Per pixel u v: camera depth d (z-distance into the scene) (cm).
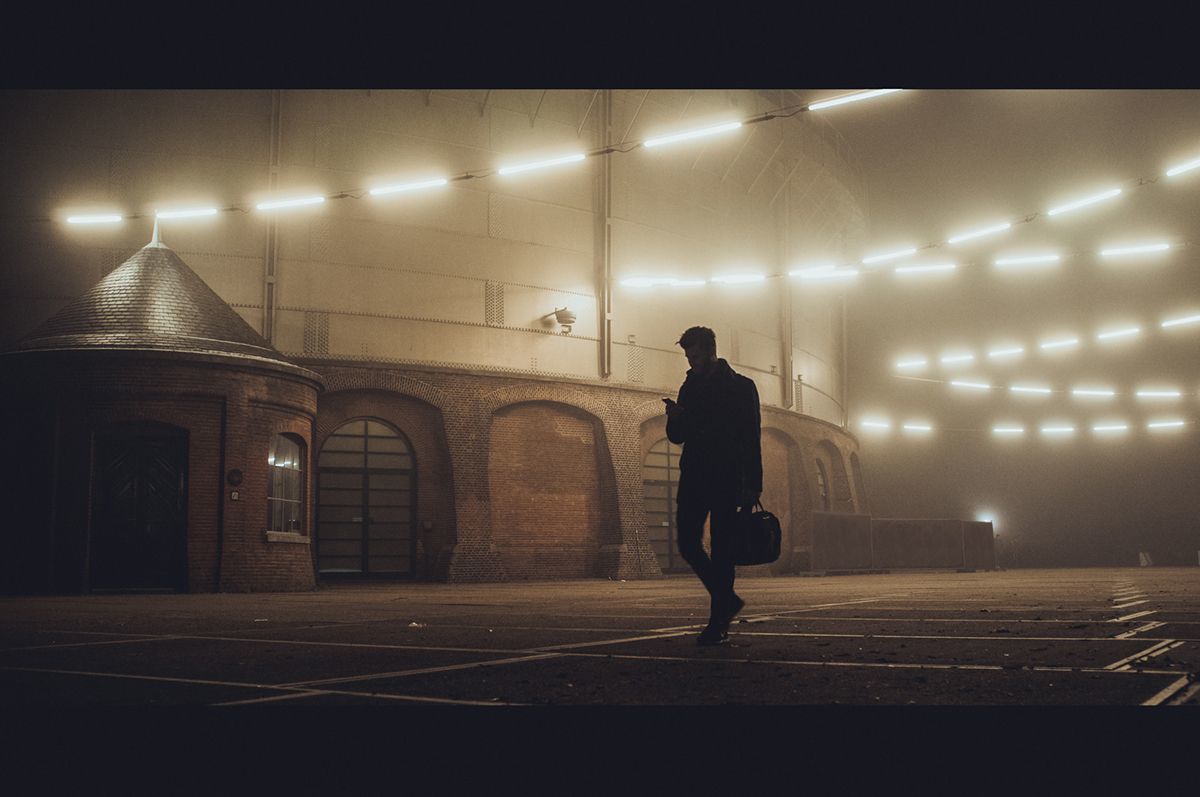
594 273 2592
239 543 1703
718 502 439
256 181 2225
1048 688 277
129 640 533
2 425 1669
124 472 1670
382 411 2273
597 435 2541
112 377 1664
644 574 2470
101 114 2158
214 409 1720
